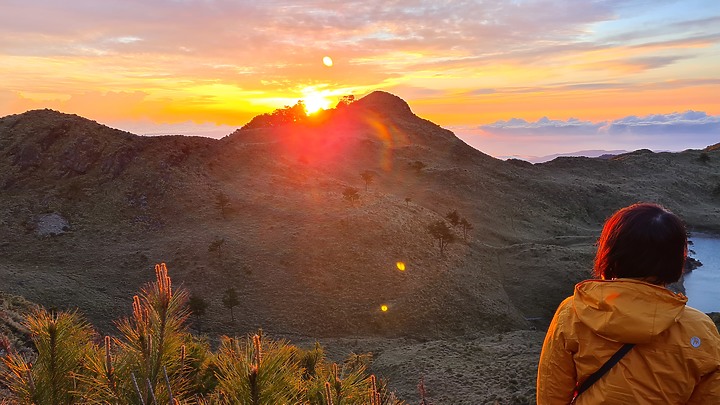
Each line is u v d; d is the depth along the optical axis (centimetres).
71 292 5569
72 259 6694
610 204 13988
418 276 6594
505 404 1686
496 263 8112
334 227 7456
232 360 341
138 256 6738
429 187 13138
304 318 5525
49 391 418
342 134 18300
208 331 5022
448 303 6131
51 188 8569
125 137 10031
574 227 12069
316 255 6725
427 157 16162
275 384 314
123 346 421
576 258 7875
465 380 2136
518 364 2266
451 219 9506
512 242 10312
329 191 9662
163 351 417
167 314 424
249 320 5416
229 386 325
